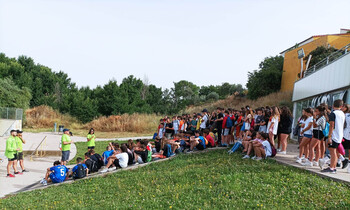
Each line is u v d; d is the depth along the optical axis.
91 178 9.30
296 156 9.18
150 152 10.89
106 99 36.25
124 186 7.86
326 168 7.00
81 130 30.22
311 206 5.42
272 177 6.97
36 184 9.62
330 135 6.70
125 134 26.70
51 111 35.81
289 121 9.63
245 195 6.09
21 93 34.34
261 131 9.98
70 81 61.19
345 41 24.67
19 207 6.82
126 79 46.75
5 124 27.17
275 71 33.19
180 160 10.16
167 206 5.94
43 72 52.12
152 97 46.12
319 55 23.81
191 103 53.97
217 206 5.70
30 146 18.53
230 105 35.59
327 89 13.77
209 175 7.67
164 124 17.58
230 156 9.77
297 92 20.25
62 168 9.48
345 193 5.77
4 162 13.26
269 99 28.95
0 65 45.81
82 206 6.45
